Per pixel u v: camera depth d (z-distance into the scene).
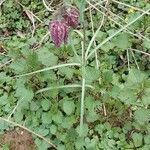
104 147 0.32
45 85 0.35
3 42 0.39
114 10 0.40
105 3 0.40
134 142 0.31
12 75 0.37
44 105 0.33
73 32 0.37
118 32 0.33
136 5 0.40
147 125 0.32
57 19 0.28
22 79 0.34
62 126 0.32
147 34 0.37
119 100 0.33
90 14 0.39
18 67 0.33
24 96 0.32
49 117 0.32
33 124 0.33
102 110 0.34
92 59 0.36
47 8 0.40
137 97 0.31
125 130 0.32
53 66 0.32
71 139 0.31
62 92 0.34
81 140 0.31
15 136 0.34
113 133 0.32
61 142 0.32
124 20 0.38
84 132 0.31
